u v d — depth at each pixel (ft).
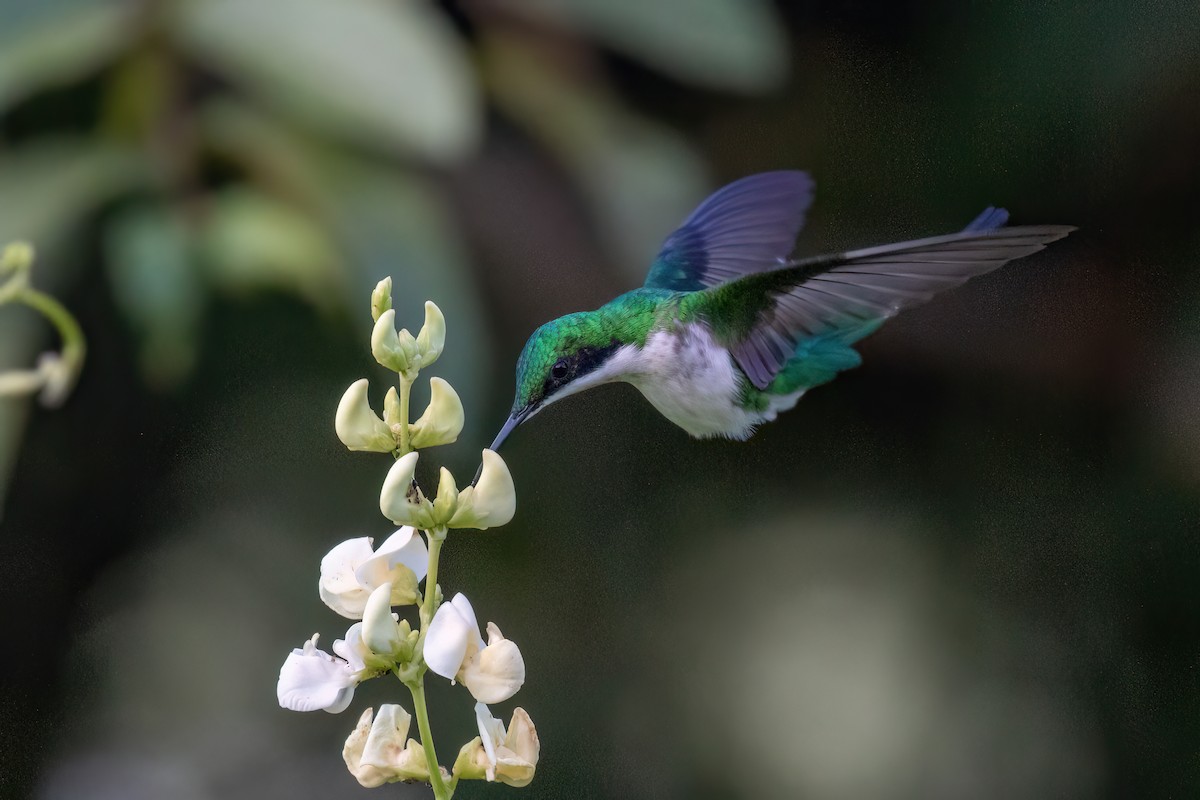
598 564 11.10
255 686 10.34
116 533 10.14
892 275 7.63
